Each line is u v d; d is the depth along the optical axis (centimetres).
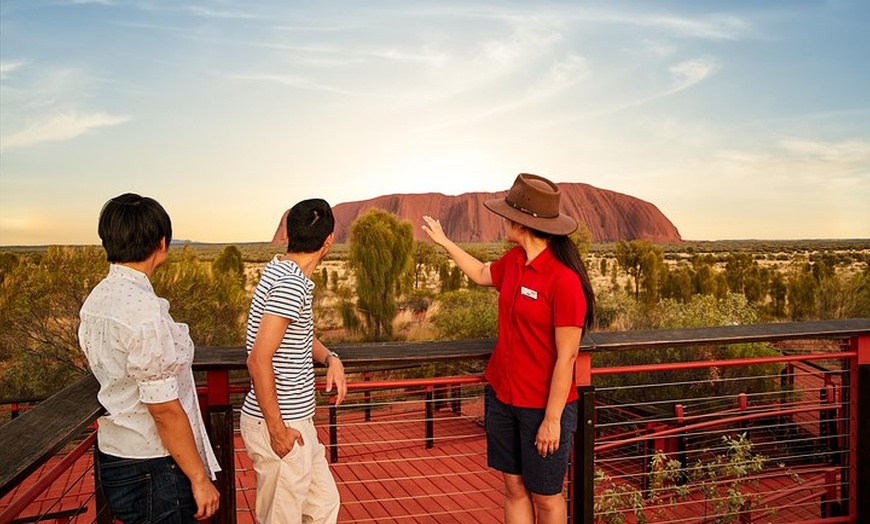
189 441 180
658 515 493
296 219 233
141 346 171
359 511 536
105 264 1042
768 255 7744
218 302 1144
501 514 524
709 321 1033
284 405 229
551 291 247
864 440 340
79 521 491
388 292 1756
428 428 714
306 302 228
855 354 338
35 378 970
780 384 812
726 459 612
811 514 506
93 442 229
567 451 259
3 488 133
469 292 2080
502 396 263
